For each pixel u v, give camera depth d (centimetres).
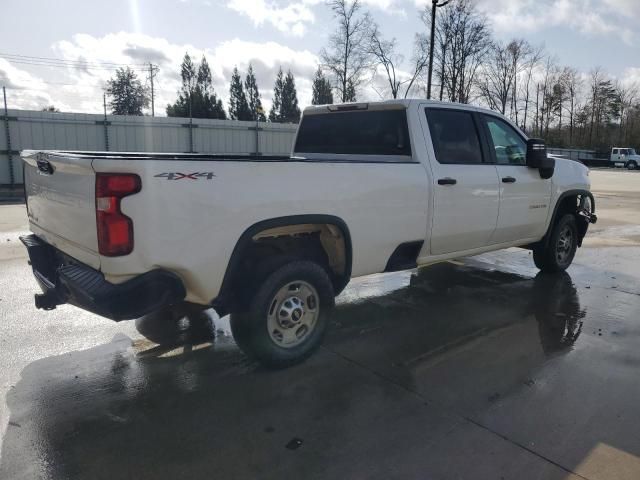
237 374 383
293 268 373
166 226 303
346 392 357
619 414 331
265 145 2109
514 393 358
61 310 510
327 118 547
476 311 534
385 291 605
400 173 434
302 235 412
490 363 406
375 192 414
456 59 3155
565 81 6588
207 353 420
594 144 7262
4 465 275
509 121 575
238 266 346
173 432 307
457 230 496
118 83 6694
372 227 418
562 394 357
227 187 326
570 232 684
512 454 288
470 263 754
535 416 328
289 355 384
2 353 412
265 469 274
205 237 320
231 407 336
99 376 377
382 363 405
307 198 368
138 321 487
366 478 267
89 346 430
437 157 477
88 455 284
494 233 549
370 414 329
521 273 695
